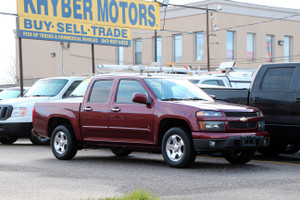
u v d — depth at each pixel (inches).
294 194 300.2
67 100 495.2
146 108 427.8
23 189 321.4
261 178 361.1
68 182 347.9
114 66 935.0
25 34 1085.8
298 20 1873.8
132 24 1226.6
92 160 482.6
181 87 451.5
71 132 479.2
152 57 1801.2
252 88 479.8
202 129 394.9
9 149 597.6
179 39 1728.6
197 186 328.8
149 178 363.6
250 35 1742.1
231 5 1664.6
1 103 670.5
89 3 1172.5
